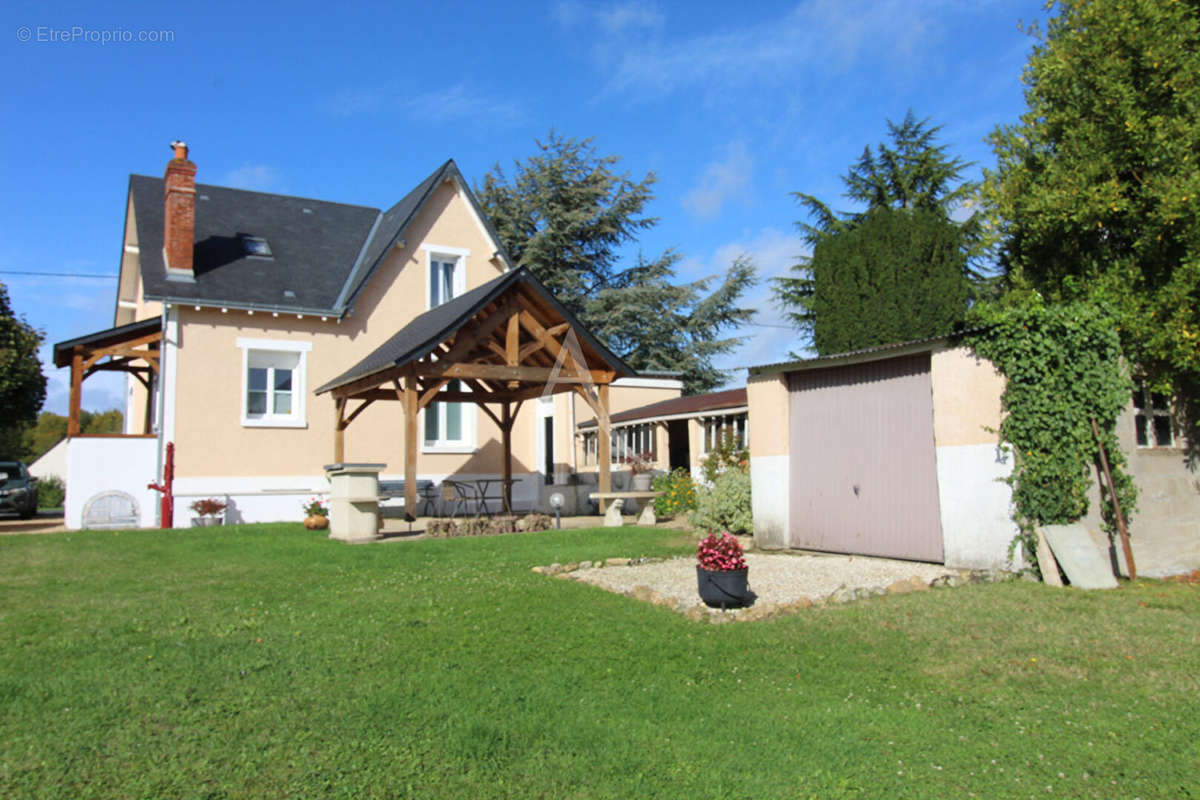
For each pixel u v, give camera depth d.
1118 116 10.11
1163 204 9.34
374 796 3.55
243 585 8.17
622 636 6.20
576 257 35.00
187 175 17.08
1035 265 11.56
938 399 9.05
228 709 4.45
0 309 22.75
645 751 4.13
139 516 15.86
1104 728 4.47
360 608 7.02
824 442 10.69
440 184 19.80
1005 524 8.43
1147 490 9.44
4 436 40.03
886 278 19.30
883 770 3.98
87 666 5.16
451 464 19.23
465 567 9.31
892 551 9.66
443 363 13.49
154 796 3.45
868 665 5.57
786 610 7.09
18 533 13.46
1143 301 9.71
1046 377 8.12
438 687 4.91
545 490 19.34
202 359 16.64
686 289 34.53
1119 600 7.30
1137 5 9.98
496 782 3.73
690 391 34.03
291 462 17.42
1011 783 3.84
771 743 4.26
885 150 29.66
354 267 19.83
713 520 12.28
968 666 5.54
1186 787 3.77
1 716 4.27
